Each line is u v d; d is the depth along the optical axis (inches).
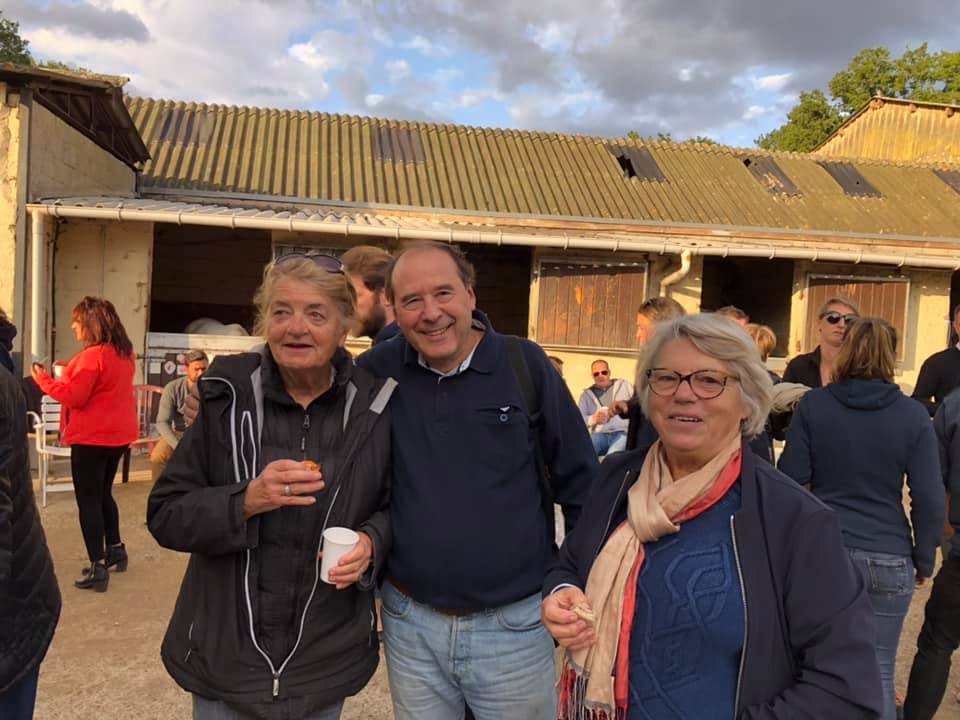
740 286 506.3
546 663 81.5
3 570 63.7
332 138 488.1
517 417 77.7
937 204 510.6
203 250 489.7
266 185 422.3
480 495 76.1
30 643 68.9
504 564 76.5
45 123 295.0
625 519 65.6
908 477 106.1
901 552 105.5
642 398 64.9
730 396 59.7
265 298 71.7
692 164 533.6
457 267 77.3
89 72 306.7
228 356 74.9
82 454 167.5
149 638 146.9
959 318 181.3
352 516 72.4
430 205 431.8
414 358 80.3
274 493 65.2
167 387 222.2
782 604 55.8
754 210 475.8
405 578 78.0
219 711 71.3
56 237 313.9
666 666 57.2
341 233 326.6
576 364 380.5
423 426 77.7
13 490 66.9
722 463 59.7
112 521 180.7
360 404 74.2
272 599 69.7
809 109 1338.6
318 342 69.6
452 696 82.1
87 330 167.5
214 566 70.2
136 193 395.5
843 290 400.5
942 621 111.6
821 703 52.2
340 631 72.6
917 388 190.9
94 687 127.3
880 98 742.5
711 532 58.7
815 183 526.3
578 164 508.1
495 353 79.8
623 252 377.4
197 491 69.7
